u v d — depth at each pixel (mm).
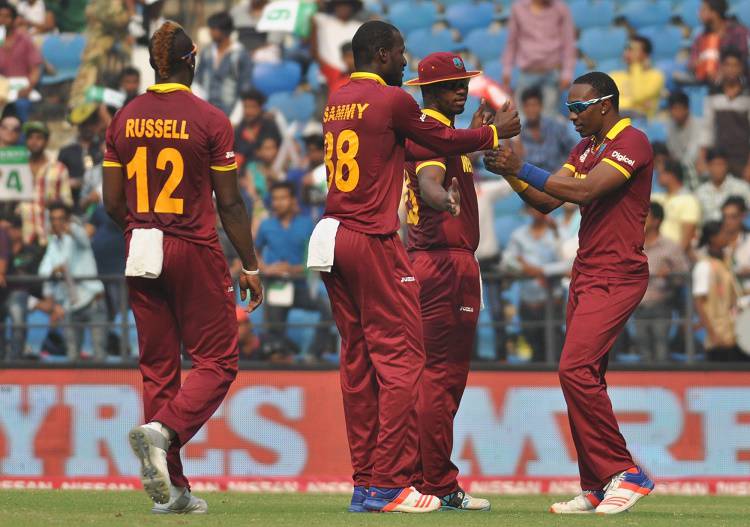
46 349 33562
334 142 18328
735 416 30641
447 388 19984
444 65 19312
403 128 18062
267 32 45375
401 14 50719
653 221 32844
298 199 37219
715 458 30609
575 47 43219
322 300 33375
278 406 31609
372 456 18781
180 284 17641
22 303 33844
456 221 19844
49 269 36062
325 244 18156
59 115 42344
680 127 40000
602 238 19203
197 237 17609
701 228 36750
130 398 31844
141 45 43719
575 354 18781
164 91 17609
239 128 40688
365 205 18078
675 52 46562
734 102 40031
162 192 17484
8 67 43562
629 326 31562
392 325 18109
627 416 30953
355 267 18094
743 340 31609
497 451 31062
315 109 43781
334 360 32625
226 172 17578
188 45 17672
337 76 43688
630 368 30969
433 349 19891
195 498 18188
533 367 31062
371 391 18750
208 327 17781
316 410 31453
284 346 32781
